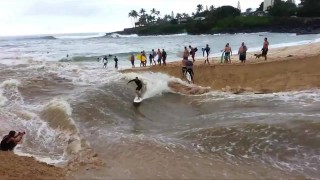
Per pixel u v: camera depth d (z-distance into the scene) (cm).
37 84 2116
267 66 2145
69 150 1088
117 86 2033
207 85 2144
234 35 10762
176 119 1533
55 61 3862
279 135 1163
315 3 11769
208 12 15850
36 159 983
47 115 1461
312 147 1060
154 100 1870
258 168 952
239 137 1183
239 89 1981
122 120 1496
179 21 15912
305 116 1320
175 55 4584
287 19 11288
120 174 895
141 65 3238
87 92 1850
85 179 848
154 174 900
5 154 971
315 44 3472
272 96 1777
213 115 1520
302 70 2019
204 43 7456
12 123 1366
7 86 1992
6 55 5056
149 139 1207
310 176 893
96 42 10519
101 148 1119
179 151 1089
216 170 935
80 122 1402
